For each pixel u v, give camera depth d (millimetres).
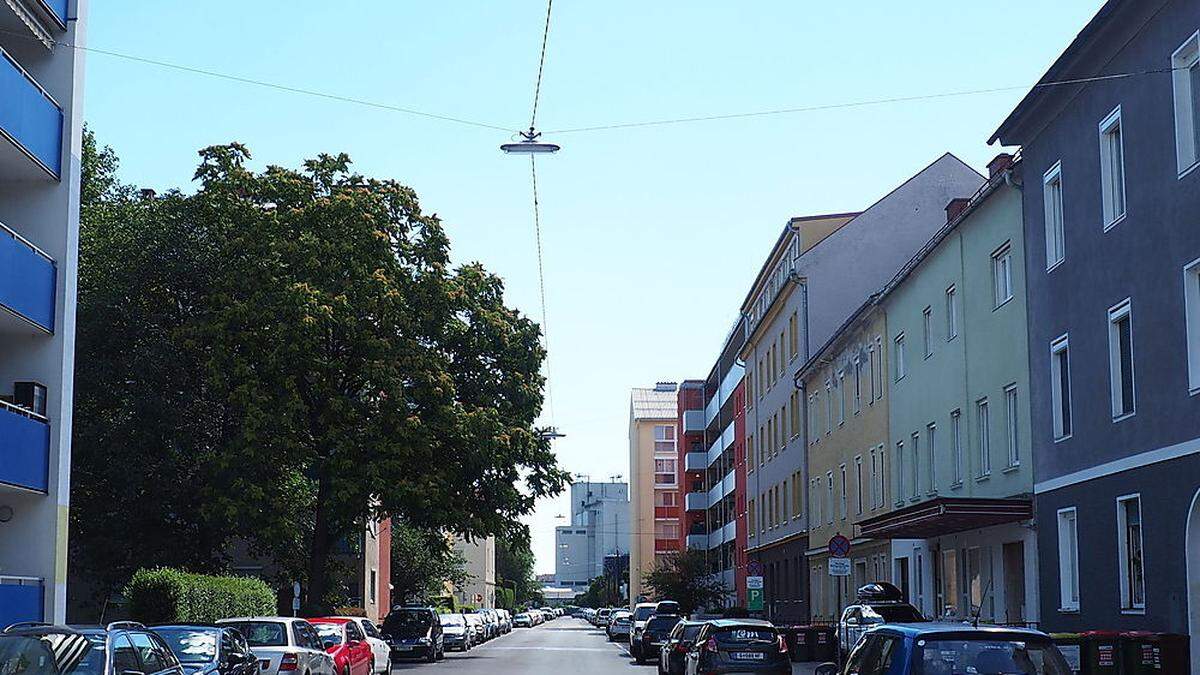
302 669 22156
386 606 68688
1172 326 19500
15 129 23203
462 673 36562
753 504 66500
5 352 25328
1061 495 24172
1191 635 18766
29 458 24109
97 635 14070
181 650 18750
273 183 40250
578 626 122188
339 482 38188
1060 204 24594
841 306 50344
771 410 60344
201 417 41312
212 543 41750
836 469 46219
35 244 25516
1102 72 22000
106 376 38938
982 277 29562
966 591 31359
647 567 125250
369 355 39000
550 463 42562
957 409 31422
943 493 32531
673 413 130125
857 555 42938
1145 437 20500
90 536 39531
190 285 40688
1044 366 25047
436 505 39500
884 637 12375
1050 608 24719
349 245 39156
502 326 42344
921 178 51000
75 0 25938
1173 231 19422
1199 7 18484
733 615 43469
